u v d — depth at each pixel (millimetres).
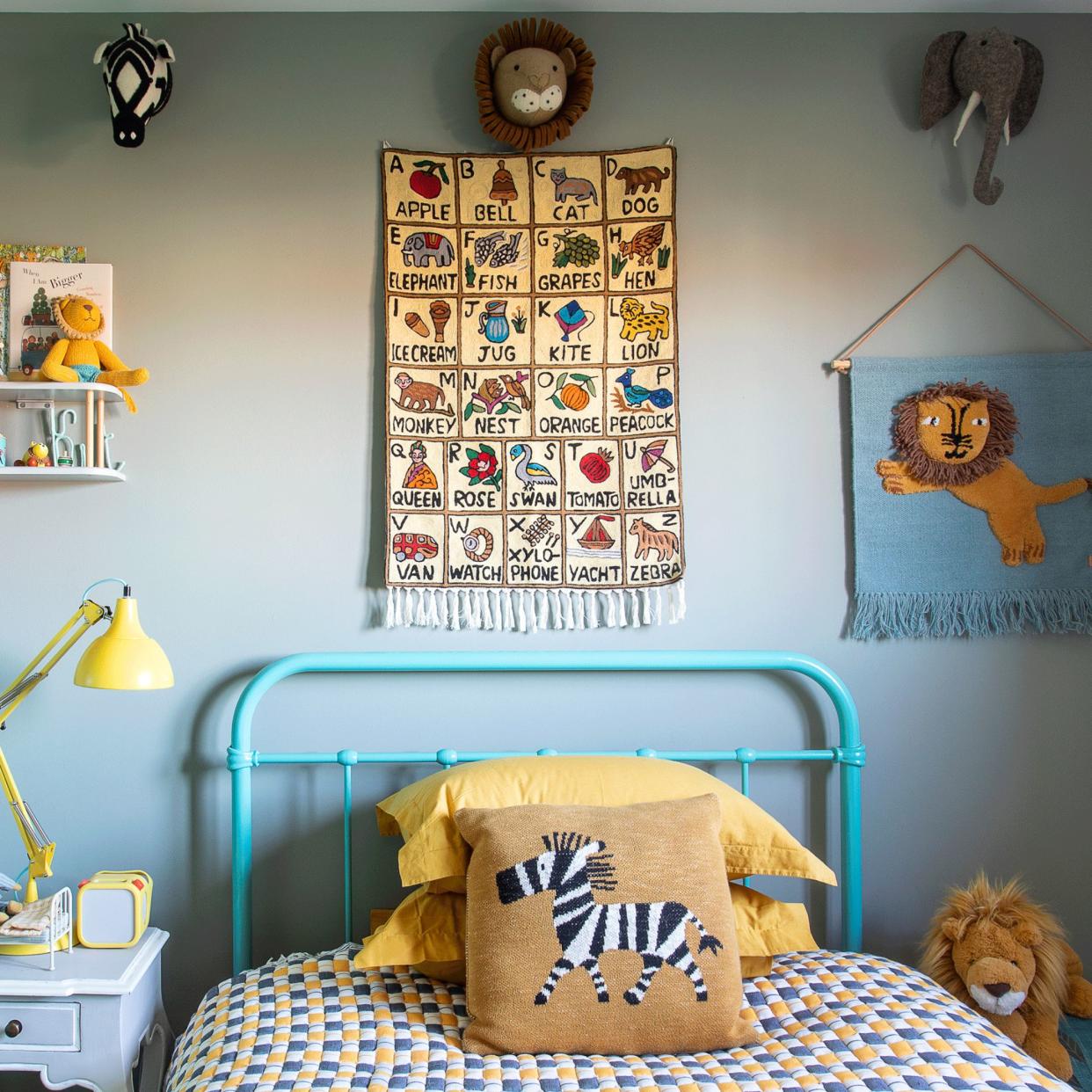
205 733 1886
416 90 1938
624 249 1923
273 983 1503
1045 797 1947
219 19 1924
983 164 1872
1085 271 1961
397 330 1901
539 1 1909
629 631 1928
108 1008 1502
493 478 1908
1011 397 1939
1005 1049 1324
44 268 1870
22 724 1862
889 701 1949
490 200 1922
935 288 1959
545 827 1435
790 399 1950
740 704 1938
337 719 1901
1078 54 1964
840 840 1926
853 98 1960
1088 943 1938
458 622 1912
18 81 1896
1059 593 1923
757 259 1951
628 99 1950
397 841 1892
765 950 1511
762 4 1926
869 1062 1278
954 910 1698
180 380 1898
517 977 1325
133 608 1660
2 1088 1802
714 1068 1281
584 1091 1221
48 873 1694
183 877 1877
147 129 1908
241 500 1902
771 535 1944
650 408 1917
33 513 1877
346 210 1924
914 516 1933
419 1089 1218
